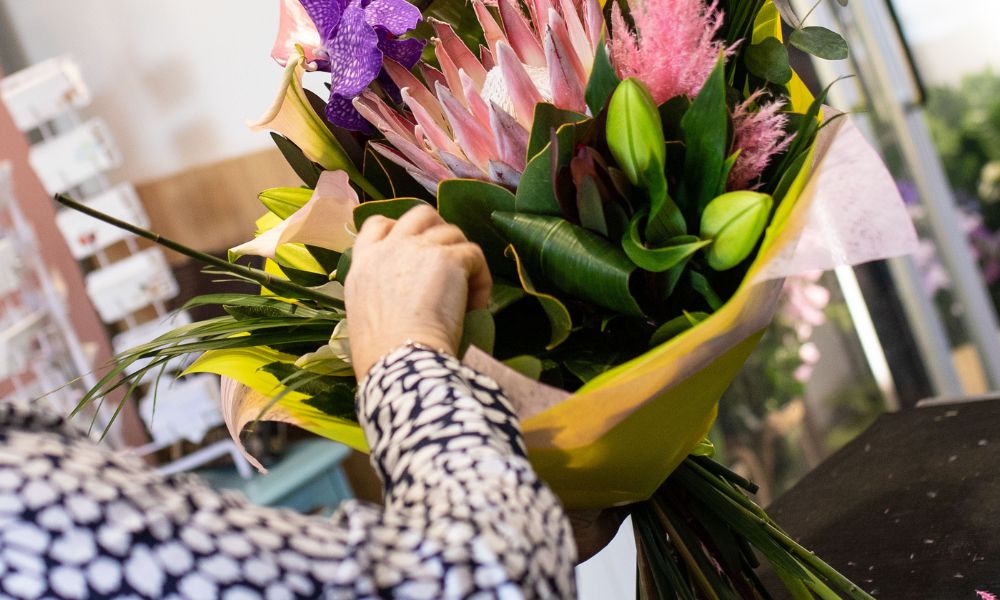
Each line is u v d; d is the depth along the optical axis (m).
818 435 2.41
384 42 0.81
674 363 0.64
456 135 0.72
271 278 0.71
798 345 2.38
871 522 1.02
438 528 0.47
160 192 2.74
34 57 2.90
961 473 1.03
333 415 0.73
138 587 0.41
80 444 0.47
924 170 2.32
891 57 2.24
